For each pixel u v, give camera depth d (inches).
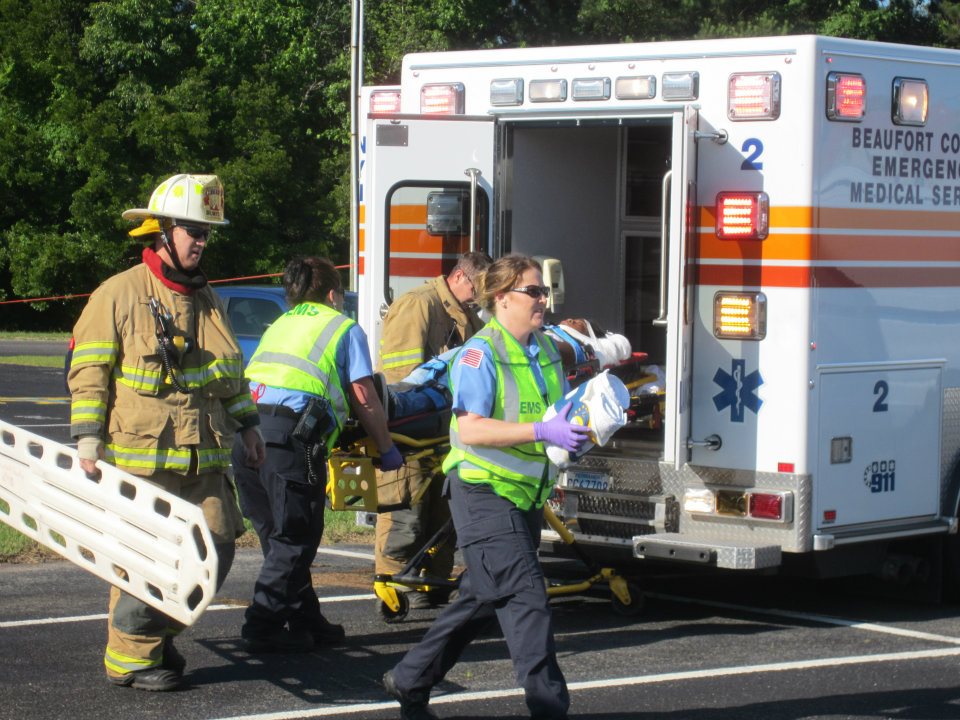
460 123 381.4
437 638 241.6
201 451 268.1
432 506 351.9
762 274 339.9
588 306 442.6
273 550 308.0
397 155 379.6
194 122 1689.2
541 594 231.1
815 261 336.5
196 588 254.5
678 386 343.0
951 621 367.2
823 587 411.5
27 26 1814.7
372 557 437.1
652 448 367.9
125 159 1743.4
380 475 335.6
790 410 337.1
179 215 266.5
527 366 242.8
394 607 341.4
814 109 334.0
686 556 336.8
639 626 351.9
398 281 387.9
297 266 317.1
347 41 1745.8
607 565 399.9
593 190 439.8
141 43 1749.5
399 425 322.7
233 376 274.7
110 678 282.2
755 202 338.0
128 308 265.1
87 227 1744.6
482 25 1593.3
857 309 347.9
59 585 378.9
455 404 238.4
